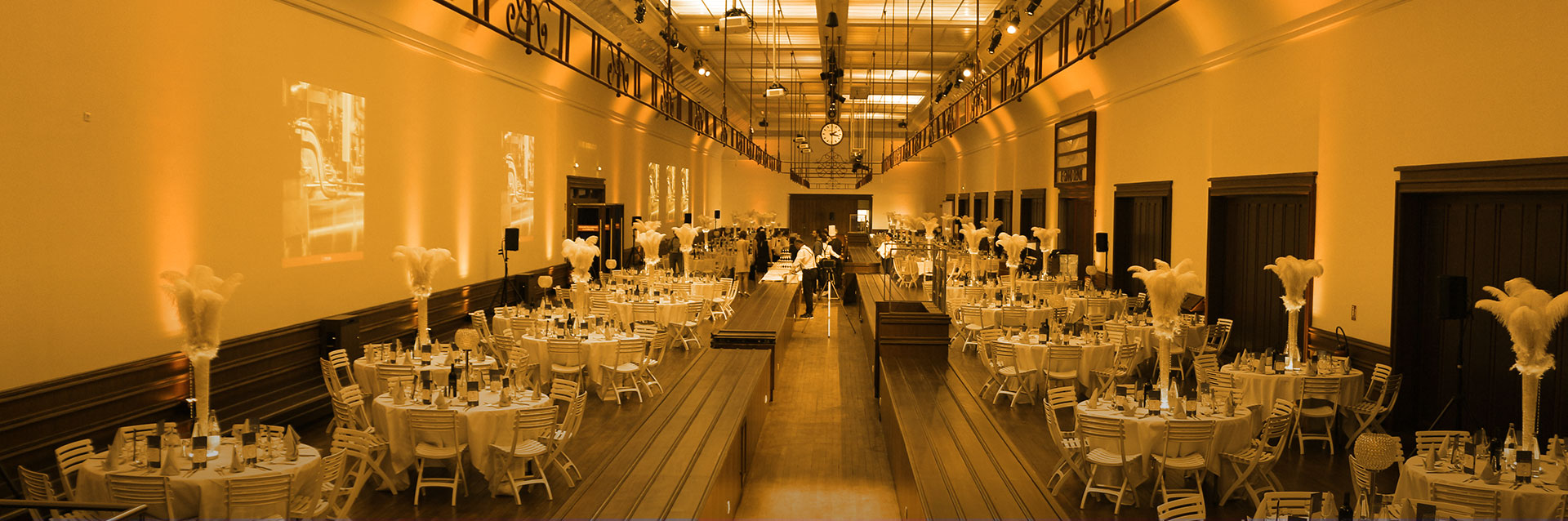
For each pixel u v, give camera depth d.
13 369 6.73
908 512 7.67
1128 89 17.25
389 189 12.34
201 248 8.63
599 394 10.26
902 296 18.38
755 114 39.41
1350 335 10.05
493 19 13.66
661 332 12.62
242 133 9.20
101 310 7.52
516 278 16.89
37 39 6.82
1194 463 6.71
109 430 7.55
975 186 35.00
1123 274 18.31
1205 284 13.91
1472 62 7.93
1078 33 11.31
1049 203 23.34
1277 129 11.62
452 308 14.42
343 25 11.09
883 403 11.47
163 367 8.18
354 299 11.53
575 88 19.88
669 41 17.09
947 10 18.22
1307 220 10.90
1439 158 8.41
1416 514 4.93
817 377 14.38
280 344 9.91
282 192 9.92
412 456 7.11
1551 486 5.49
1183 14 13.23
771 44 22.06
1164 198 15.77
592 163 21.98
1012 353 10.24
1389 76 9.22
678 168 33.47
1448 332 8.68
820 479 9.27
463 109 14.71
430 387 7.32
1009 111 26.03
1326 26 10.45
